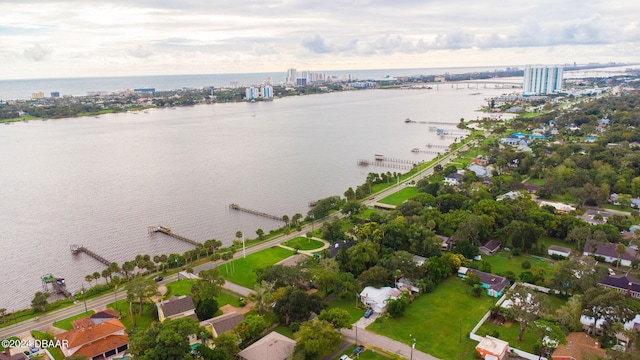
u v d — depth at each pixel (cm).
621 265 16912
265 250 19338
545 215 19538
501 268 16962
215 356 10981
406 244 18375
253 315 13062
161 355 10406
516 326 13138
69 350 11738
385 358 11681
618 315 11744
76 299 15712
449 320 13488
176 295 15288
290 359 11025
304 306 13125
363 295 14512
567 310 12631
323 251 17588
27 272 19000
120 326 12769
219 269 17550
